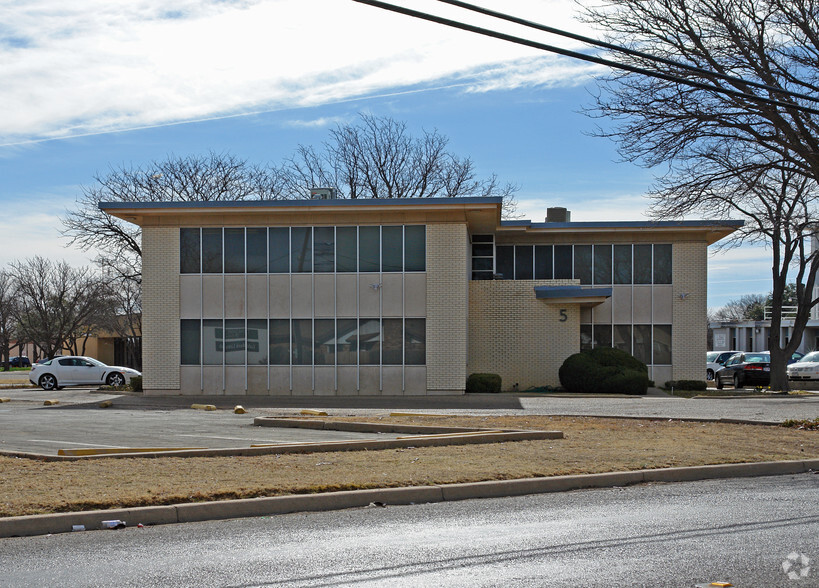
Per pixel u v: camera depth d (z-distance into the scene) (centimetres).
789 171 2283
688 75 2061
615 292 3425
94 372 3775
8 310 6925
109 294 5894
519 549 789
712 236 3444
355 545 811
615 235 3431
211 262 2984
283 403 2662
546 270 3462
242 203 2903
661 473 1228
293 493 1027
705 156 2180
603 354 3044
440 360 2895
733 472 1279
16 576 699
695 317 3400
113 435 1681
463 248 2903
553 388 3130
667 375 3397
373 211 2923
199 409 2466
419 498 1059
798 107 1447
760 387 3575
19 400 2859
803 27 1950
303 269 2956
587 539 833
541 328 3192
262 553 778
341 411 2297
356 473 1154
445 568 717
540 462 1273
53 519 884
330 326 2944
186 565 733
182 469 1172
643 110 2131
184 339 2983
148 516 926
